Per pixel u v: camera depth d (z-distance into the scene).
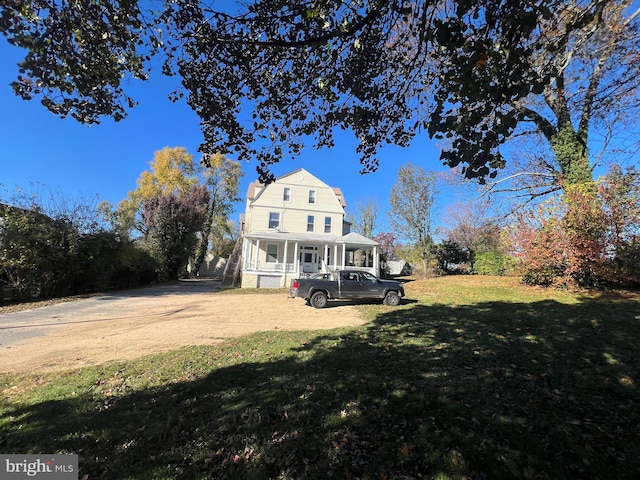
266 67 3.83
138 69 3.37
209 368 5.31
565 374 4.77
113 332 8.20
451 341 6.60
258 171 4.29
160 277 30.17
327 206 27.97
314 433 3.32
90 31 2.99
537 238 14.18
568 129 14.43
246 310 12.12
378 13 3.07
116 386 4.62
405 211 29.50
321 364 5.35
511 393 4.14
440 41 2.18
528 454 2.91
